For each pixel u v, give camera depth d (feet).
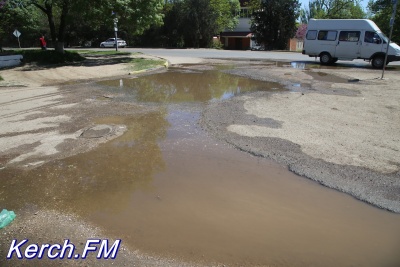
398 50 63.46
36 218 14.98
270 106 33.53
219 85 47.11
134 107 33.99
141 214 15.24
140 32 81.05
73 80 51.67
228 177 18.60
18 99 37.81
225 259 12.28
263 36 155.74
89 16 72.08
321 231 13.93
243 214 15.17
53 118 29.86
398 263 12.10
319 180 17.93
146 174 19.15
